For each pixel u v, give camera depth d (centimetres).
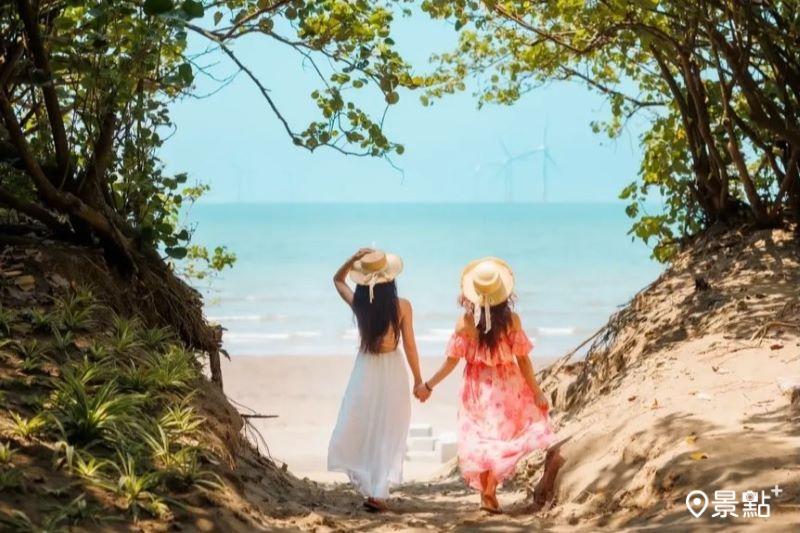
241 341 3984
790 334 1045
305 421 2264
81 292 888
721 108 1486
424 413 2311
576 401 1320
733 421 795
